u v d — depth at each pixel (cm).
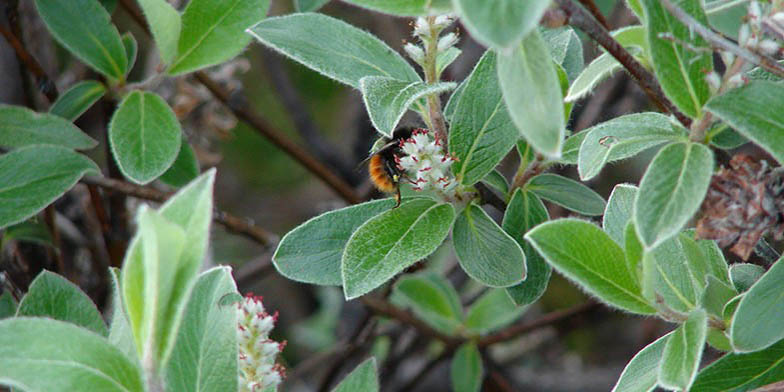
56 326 23
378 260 28
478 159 29
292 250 29
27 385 23
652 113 28
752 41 24
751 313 25
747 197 24
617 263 25
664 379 24
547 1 20
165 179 38
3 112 35
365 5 24
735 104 24
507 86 22
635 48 29
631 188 28
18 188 32
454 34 29
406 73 29
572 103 30
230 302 26
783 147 23
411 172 29
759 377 27
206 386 26
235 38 34
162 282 22
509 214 30
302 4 34
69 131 35
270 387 28
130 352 25
